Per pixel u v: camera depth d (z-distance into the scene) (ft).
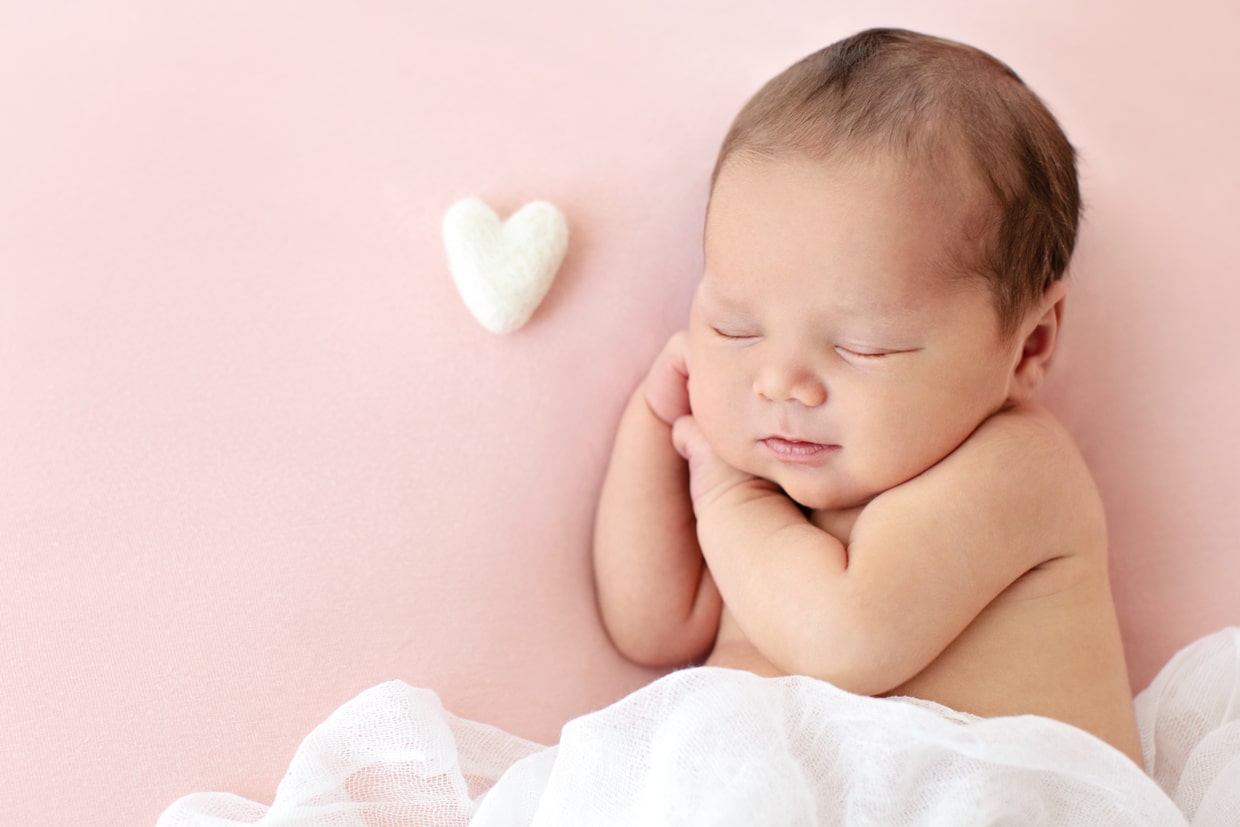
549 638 3.97
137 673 3.47
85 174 3.96
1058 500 3.60
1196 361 4.43
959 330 3.50
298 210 4.08
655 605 4.07
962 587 3.41
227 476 3.74
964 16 4.67
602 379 4.23
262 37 4.24
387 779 3.41
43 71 4.06
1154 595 4.28
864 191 3.41
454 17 4.40
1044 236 3.62
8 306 3.76
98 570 3.55
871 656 3.34
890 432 3.53
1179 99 4.65
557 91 4.40
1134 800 3.07
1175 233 4.50
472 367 4.07
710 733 3.05
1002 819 3.05
